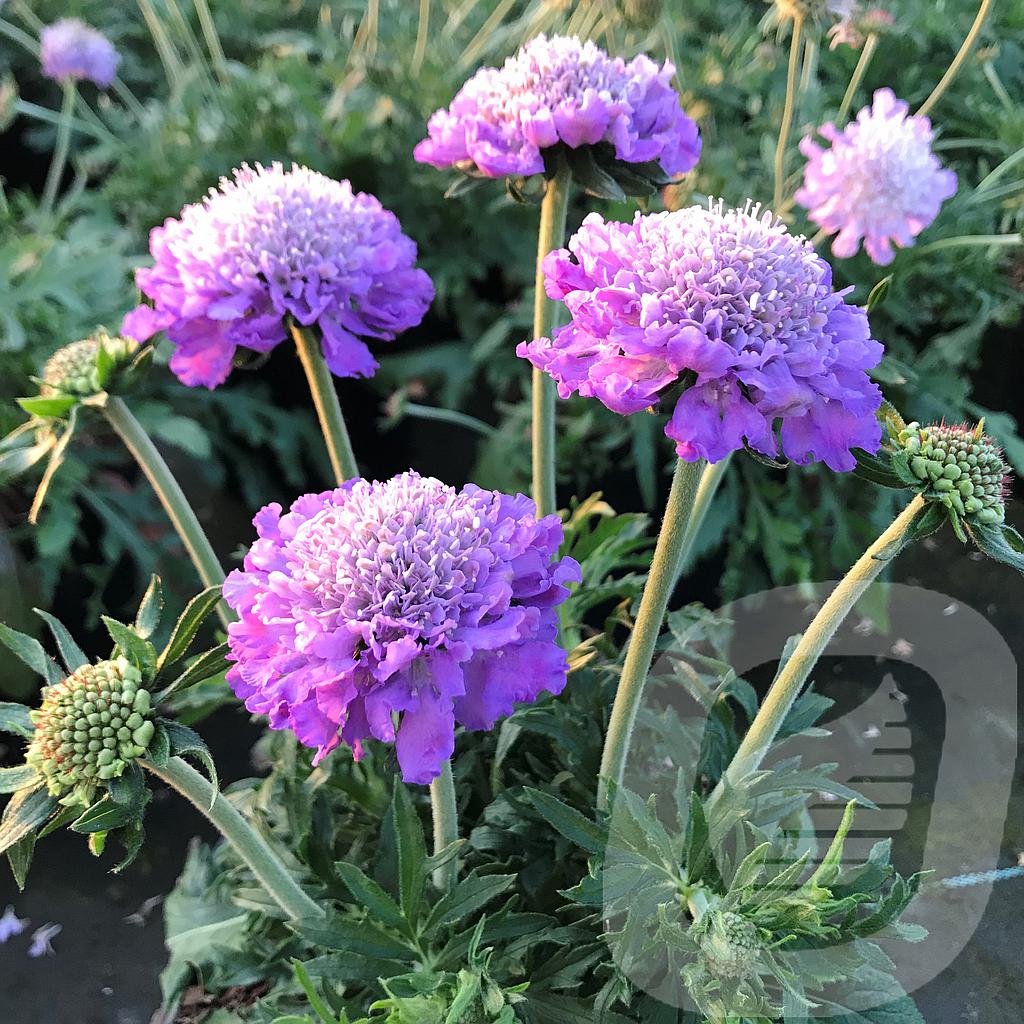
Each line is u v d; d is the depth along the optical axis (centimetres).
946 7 48
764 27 34
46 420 27
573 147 25
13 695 47
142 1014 36
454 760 28
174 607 49
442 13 59
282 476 57
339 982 26
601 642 30
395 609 19
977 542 20
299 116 51
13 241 48
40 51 54
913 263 42
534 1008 23
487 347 49
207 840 43
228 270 24
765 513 42
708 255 19
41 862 43
